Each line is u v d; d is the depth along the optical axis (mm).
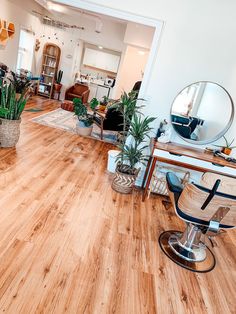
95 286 1597
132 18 2773
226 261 2188
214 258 2176
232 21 2697
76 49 8133
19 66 7750
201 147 3174
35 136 4211
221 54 2811
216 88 2934
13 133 3346
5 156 3141
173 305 1599
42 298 1433
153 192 3117
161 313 1521
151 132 3154
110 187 3035
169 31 2773
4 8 5586
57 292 1490
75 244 1926
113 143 4875
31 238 1874
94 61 9203
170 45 2818
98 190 2885
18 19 6367
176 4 2691
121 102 3049
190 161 2715
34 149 3627
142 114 3029
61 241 1920
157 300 1605
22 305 1367
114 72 9258
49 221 2121
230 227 1926
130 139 3143
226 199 1711
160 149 2682
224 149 3020
